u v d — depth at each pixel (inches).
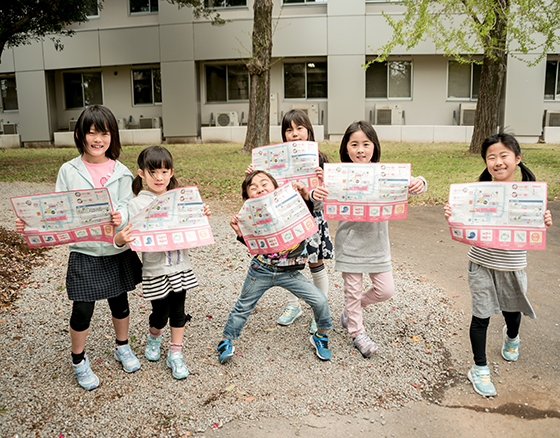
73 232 102.7
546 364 124.5
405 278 189.5
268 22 484.4
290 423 100.7
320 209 133.0
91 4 565.0
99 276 106.3
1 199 319.3
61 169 108.4
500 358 127.5
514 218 110.0
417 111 714.2
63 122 775.7
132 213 109.8
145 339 135.9
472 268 115.9
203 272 194.5
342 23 664.4
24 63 737.0
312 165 133.4
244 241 119.6
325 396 110.0
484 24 404.5
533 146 609.6
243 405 106.1
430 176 391.9
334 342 135.9
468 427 100.3
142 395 108.6
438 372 121.3
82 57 721.6
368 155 126.3
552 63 698.2
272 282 120.2
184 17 687.1
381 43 664.4
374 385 114.8
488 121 498.9
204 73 729.0
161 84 706.2
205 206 114.7
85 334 107.6
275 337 138.7
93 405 104.7
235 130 707.4
